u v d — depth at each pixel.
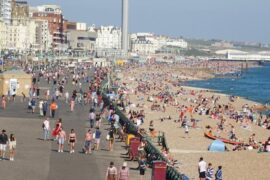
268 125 102.94
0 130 63.22
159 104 121.06
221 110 121.44
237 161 58.12
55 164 46.28
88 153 52.34
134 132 62.72
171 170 42.84
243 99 173.38
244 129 94.62
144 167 42.91
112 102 95.88
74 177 41.81
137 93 149.38
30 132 62.78
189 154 62.28
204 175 46.03
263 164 56.84
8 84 97.62
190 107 118.19
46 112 80.50
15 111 81.50
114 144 58.53
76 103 98.38
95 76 172.88
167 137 77.81
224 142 78.19
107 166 46.78
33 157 48.69
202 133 83.88
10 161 46.25
